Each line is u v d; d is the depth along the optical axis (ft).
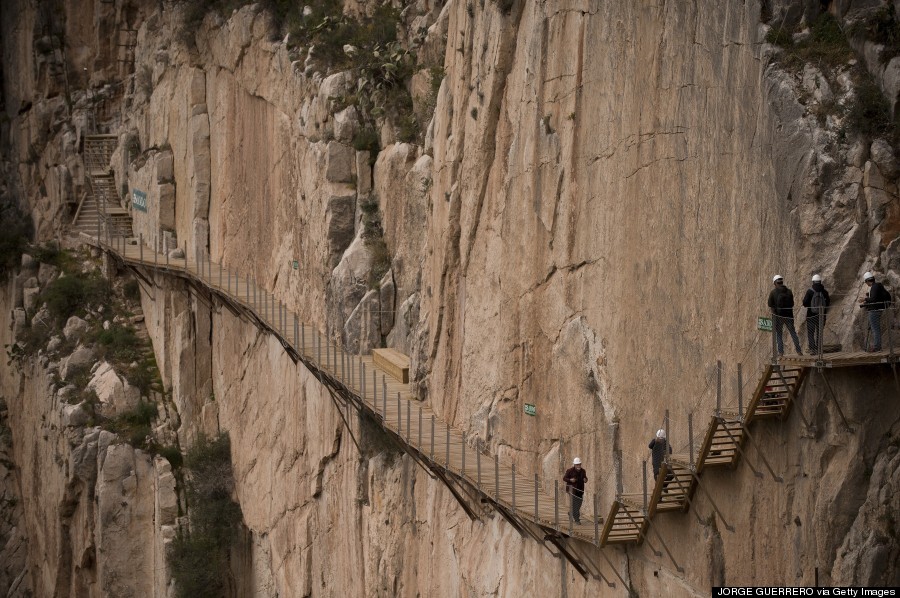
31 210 336.29
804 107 95.76
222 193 255.09
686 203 110.11
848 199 92.99
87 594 257.14
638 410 117.39
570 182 129.18
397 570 165.99
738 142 102.89
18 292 311.88
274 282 226.79
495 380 144.46
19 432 299.38
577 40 128.26
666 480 104.88
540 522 120.16
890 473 88.89
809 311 91.40
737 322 102.73
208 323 254.68
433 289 162.91
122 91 333.62
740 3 102.58
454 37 160.04
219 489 238.27
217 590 230.68
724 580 101.96
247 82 239.71
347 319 189.98
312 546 198.70
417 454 153.48
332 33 214.69
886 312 88.02
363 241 191.83
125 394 261.24
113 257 294.46
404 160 186.39
